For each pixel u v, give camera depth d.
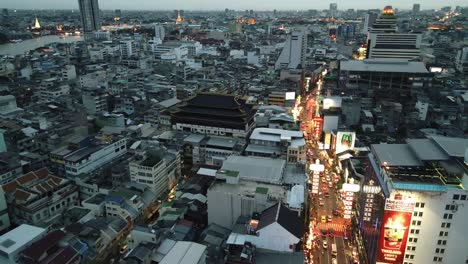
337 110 198.12
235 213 104.81
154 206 120.00
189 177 141.75
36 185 111.69
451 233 86.25
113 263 92.88
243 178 113.12
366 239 101.88
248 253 84.94
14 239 83.12
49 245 82.31
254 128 169.62
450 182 86.75
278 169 117.69
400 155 100.81
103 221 101.00
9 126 161.38
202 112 167.62
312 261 101.69
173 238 94.12
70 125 167.75
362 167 135.00
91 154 130.88
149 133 170.38
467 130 191.12
